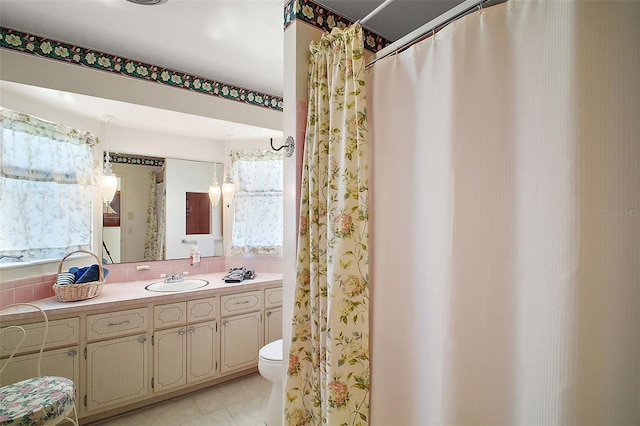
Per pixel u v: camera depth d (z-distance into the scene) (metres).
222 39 1.92
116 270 2.58
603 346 0.71
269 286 2.73
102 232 2.54
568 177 0.75
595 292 0.72
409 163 1.11
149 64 2.23
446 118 0.99
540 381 0.79
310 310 1.36
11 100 1.95
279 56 2.13
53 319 1.84
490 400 0.89
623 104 0.70
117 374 2.03
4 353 1.72
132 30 1.83
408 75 1.12
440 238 1.00
